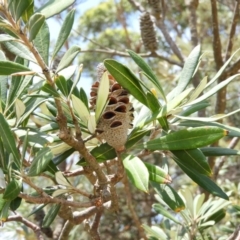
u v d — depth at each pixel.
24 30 0.34
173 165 1.67
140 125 0.39
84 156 0.38
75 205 0.39
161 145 0.38
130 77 0.37
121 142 0.38
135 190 1.69
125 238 1.65
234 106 1.50
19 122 0.40
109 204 0.50
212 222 0.63
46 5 0.36
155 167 0.36
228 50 0.99
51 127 0.43
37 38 0.38
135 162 0.36
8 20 0.34
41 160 0.36
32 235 0.99
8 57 0.74
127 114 0.39
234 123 1.51
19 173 0.36
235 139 1.00
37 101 0.43
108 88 0.36
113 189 0.41
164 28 1.14
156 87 0.39
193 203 0.66
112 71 0.36
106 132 0.38
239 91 1.49
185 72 0.42
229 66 0.98
